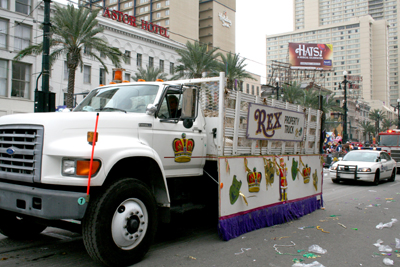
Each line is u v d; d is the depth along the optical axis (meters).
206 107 5.75
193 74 30.22
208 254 4.82
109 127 4.30
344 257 4.86
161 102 5.02
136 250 4.26
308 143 8.34
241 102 5.90
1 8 27.22
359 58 142.88
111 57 23.02
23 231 5.32
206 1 85.50
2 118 4.41
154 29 44.78
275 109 6.75
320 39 152.25
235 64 29.56
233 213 5.68
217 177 5.75
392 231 6.48
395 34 169.38
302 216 7.72
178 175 5.26
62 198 3.71
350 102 88.38
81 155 3.79
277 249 5.14
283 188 7.05
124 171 4.64
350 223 7.13
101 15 37.59
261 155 6.48
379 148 22.75
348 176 14.59
